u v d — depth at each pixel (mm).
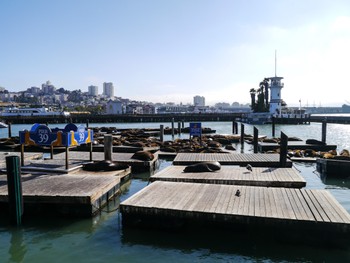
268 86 83875
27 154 19062
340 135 43250
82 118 79438
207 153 19578
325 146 24844
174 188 10531
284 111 76562
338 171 16109
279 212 8148
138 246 7898
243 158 17141
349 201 12008
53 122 76750
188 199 9273
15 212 9062
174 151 22297
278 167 15320
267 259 7254
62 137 13047
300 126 63906
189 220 8547
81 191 9961
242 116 81750
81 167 14000
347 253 7426
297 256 7352
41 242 8148
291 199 9266
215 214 8133
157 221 8664
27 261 7234
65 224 9242
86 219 9586
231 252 7551
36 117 76625
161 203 8883
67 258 7355
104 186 10625
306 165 19047
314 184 14812
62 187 10461
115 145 24516
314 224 7555
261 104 84438
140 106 170375
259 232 8156
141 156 17203
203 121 85938
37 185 10719
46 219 9555
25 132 13492
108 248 7805
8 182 9008
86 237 8414
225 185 10977
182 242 8047
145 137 33406
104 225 9172
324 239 7633
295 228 7656
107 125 73500
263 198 9375
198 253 7535
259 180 11844
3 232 8734
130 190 13250
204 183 11688
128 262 7160
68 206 9688
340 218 7691
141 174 16344
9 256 7457
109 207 10828
